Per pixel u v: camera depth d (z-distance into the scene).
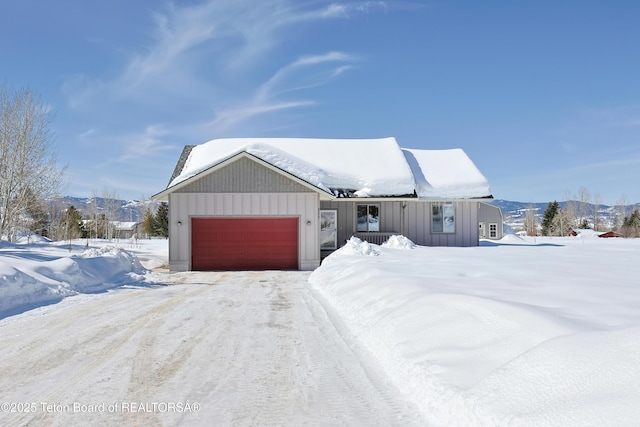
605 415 2.60
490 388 3.34
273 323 7.25
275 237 17.17
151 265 19.16
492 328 4.52
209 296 10.16
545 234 74.38
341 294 9.05
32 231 26.64
